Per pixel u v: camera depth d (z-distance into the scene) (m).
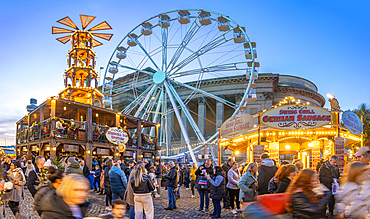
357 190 4.49
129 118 25.44
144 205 7.80
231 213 10.45
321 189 4.44
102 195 15.23
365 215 4.39
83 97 26.64
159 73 32.69
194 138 57.31
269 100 51.03
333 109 15.06
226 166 12.07
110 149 22.81
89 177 16.80
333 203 8.37
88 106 21.50
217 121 52.44
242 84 52.19
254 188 8.08
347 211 4.45
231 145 22.56
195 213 10.66
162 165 23.73
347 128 14.76
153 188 7.91
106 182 11.29
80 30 27.81
